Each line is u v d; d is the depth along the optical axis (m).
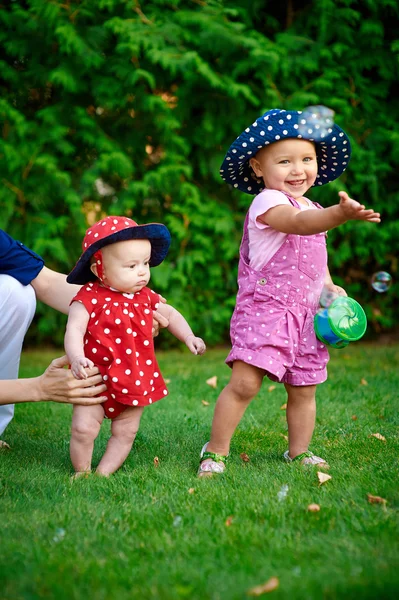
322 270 2.92
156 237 2.81
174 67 5.53
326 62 6.13
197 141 6.08
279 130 2.80
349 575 1.79
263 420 3.72
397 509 2.29
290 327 2.82
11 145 5.66
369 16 6.29
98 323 2.74
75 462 2.78
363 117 6.24
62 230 5.84
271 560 1.89
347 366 5.32
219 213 6.09
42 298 3.10
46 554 1.93
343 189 6.08
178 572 1.82
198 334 6.36
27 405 4.14
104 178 6.20
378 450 3.10
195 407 4.09
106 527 2.16
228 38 5.67
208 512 2.28
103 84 5.76
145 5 6.04
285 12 6.57
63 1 5.69
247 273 2.94
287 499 2.38
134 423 2.86
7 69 5.80
